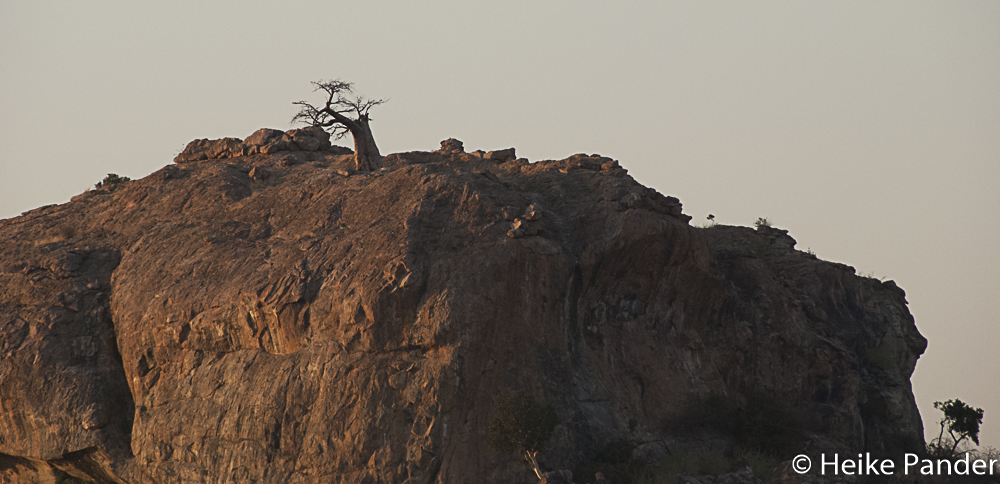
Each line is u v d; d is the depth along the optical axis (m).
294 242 165.38
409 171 172.88
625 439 152.00
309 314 147.38
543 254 155.62
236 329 152.62
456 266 147.00
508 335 146.50
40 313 167.62
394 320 141.25
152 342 160.38
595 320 165.12
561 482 132.88
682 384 167.75
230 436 143.62
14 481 164.50
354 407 136.25
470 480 134.25
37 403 157.25
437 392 134.88
